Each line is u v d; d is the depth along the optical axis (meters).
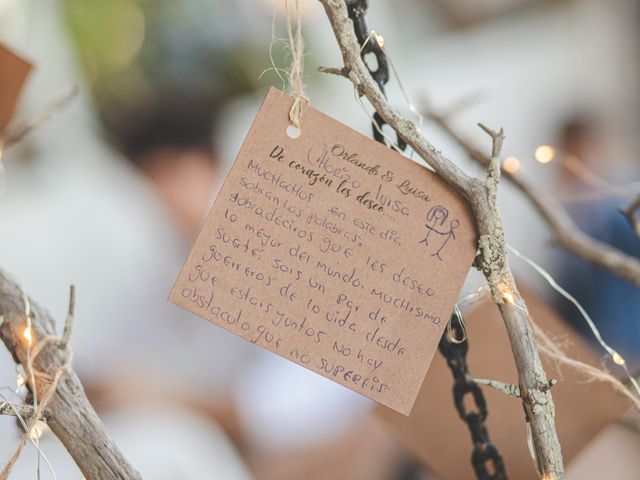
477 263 0.51
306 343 0.50
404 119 0.49
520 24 2.65
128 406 1.39
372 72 0.53
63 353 0.52
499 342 0.68
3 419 1.10
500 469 0.60
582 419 0.64
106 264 1.58
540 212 0.84
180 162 1.67
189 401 1.46
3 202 1.58
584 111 2.45
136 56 1.57
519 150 2.40
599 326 1.45
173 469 1.27
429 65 2.50
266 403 1.46
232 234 0.50
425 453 0.68
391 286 0.51
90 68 1.57
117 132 1.65
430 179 0.50
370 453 1.32
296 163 0.50
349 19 0.49
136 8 1.55
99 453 0.49
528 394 0.48
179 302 0.49
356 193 0.50
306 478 1.33
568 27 2.67
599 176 1.94
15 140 0.69
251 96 1.67
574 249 0.84
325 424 1.41
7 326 0.52
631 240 1.43
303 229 0.50
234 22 1.61
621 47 2.67
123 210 1.65
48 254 1.54
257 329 0.50
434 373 0.68
